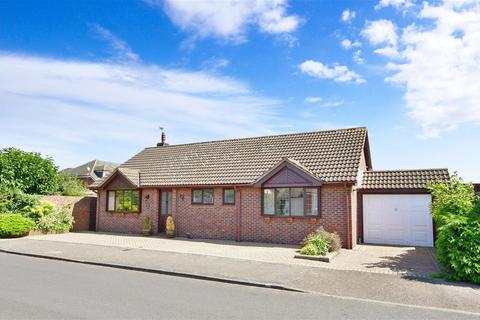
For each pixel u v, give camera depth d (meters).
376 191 17.88
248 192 18.16
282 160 17.08
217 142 23.42
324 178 16.44
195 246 16.22
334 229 16.19
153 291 8.80
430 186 13.45
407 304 7.95
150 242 17.61
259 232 17.69
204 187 19.25
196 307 7.50
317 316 7.06
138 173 22.41
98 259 12.93
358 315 7.16
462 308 7.69
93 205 24.59
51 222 21.50
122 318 6.70
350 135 19.50
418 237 17.12
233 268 11.38
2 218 19.33
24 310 7.07
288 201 17.25
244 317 6.90
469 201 11.75
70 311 7.04
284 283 9.58
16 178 25.62
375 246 16.80
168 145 25.73
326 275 10.51
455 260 9.89
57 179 28.92
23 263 12.57
